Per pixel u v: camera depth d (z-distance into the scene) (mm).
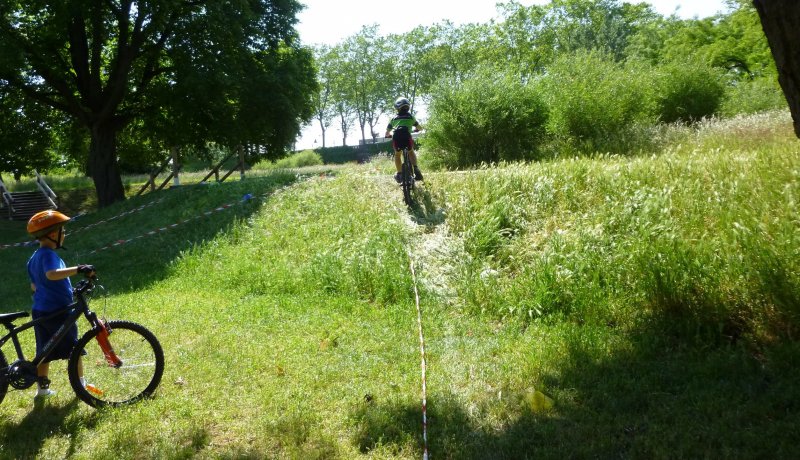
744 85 21047
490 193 9883
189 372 5480
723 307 5324
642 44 41094
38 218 4945
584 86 16188
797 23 3137
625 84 16578
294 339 6324
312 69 27531
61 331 4875
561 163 10625
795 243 5395
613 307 6023
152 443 4234
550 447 3781
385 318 7039
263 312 7539
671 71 18250
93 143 22969
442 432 4082
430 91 17375
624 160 10320
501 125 16281
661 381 4566
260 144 26031
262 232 11930
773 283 5039
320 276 8789
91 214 19906
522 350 5527
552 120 16234
